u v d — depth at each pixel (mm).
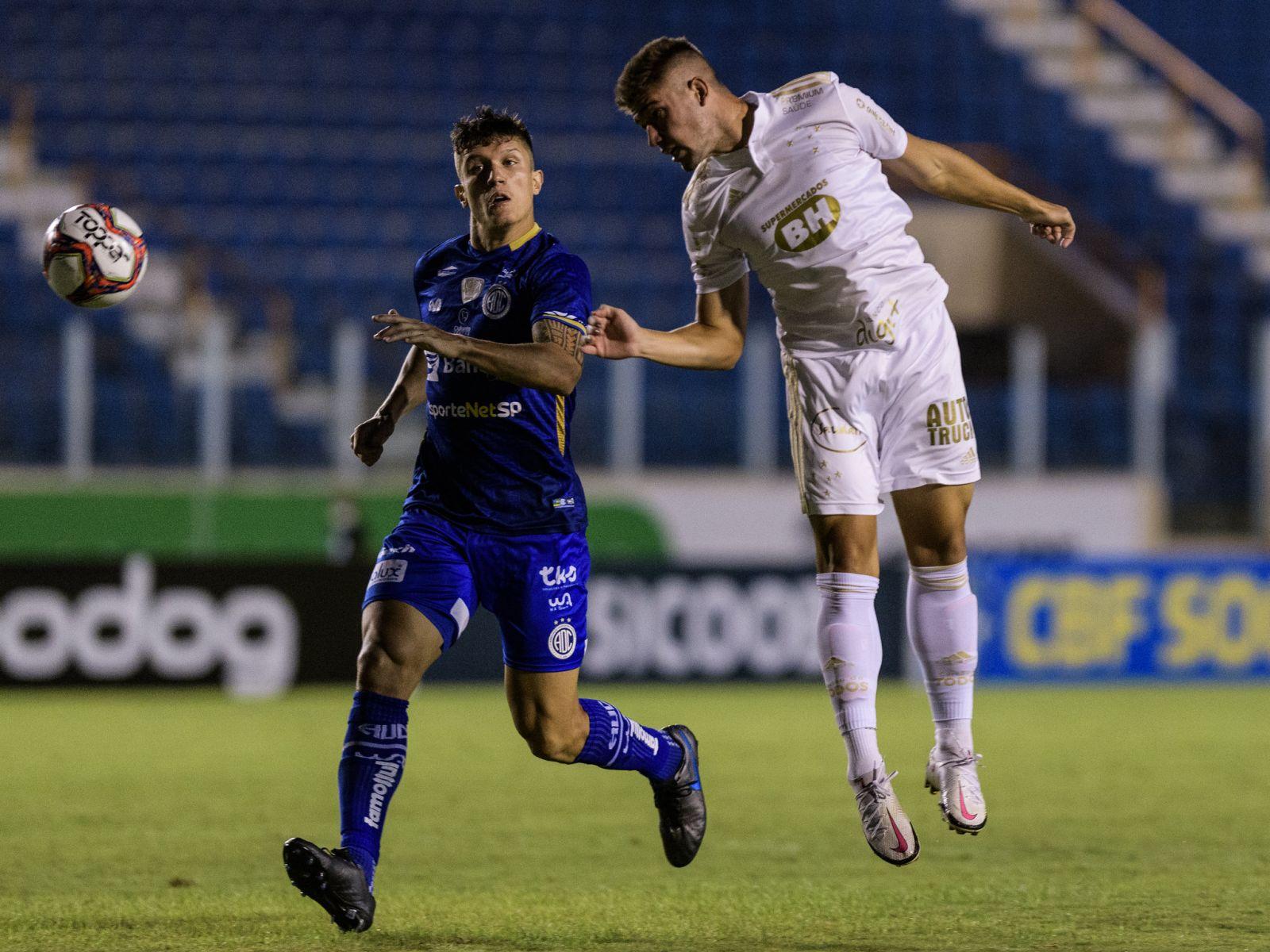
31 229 61719
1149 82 78812
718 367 17078
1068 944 14445
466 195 15555
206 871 18562
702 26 75750
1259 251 71938
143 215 63438
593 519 50938
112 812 23125
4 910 16141
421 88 71375
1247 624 44031
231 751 29984
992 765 28453
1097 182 74188
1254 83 84938
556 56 73750
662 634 41094
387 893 17203
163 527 47219
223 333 48938
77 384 48031
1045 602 42906
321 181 66875
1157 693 41469
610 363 51469
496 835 21203
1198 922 15484
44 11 71188
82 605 38438
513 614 15461
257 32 72250
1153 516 53938
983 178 16703
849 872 18547
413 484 15883
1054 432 56188
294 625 39656
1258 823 22297
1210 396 63469
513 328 15320
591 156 70000
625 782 26188
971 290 64062
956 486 16438
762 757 29375
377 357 56125
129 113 67938
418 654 14859
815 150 15867
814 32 76625
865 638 16234
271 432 53594
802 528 51969
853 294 16031
